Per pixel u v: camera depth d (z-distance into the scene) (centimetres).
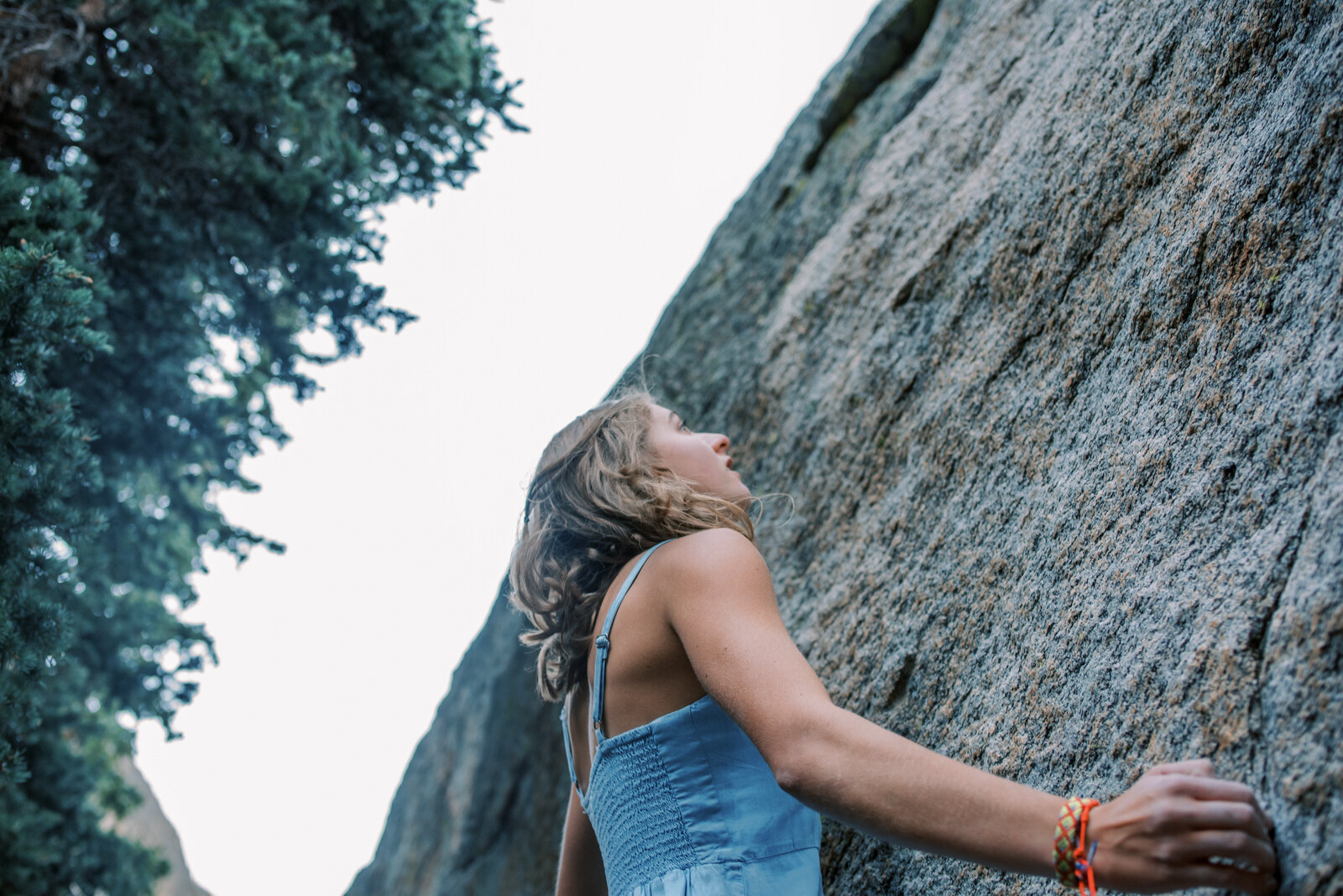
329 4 486
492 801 626
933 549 211
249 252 484
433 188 549
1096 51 225
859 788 106
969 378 229
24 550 260
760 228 540
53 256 241
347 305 510
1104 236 195
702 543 141
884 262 315
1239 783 100
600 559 157
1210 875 96
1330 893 92
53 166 435
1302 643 110
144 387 509
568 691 165
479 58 521
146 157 453
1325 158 143
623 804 141
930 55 423
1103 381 179
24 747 511
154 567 566
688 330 543
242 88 434
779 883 133
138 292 491
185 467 563
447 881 632
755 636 124
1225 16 178
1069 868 99
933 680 188
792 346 364
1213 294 156
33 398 257
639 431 177
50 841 522
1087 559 159
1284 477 126
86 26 421
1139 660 135
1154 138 188
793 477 305
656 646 140
